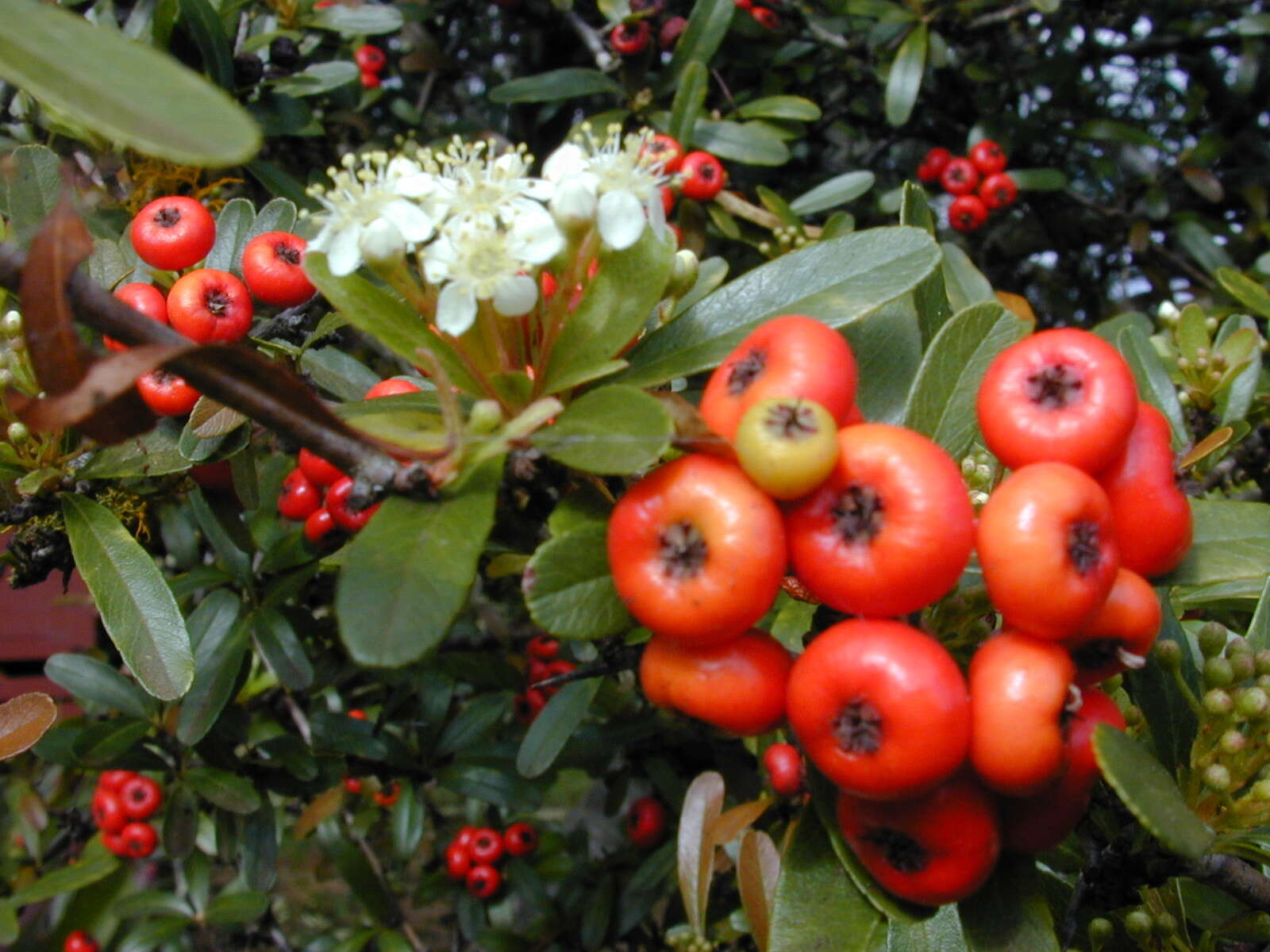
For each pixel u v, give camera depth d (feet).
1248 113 0.85
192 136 0.16
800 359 0.21
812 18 0.75
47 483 0.33
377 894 0.62
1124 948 0.30
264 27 0.55
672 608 0.20
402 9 0.67
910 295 0.28
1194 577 0.24
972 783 0.22
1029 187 0.69
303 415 0.21
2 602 0.72
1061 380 0.22
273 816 0.50
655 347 0.25
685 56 0.60
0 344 0.33
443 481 0.21
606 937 0.59
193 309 0.32
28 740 0.27
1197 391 0.38
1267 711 0.24
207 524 0.44
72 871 0.61
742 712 0.21
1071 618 0.20
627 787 0.61
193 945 0.74
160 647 0.31
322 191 0.23
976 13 0.71
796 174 0.78
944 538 0.20
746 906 0.33
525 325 0.24
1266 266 0.58
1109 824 0.28
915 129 0.79
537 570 0.21
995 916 0.24
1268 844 0.25
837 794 0.24
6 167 0.36
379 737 0.55
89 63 0.16
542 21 0.76
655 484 0.21
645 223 0.23
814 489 0.21
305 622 0.49
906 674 0.20
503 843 0.64
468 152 0.24
